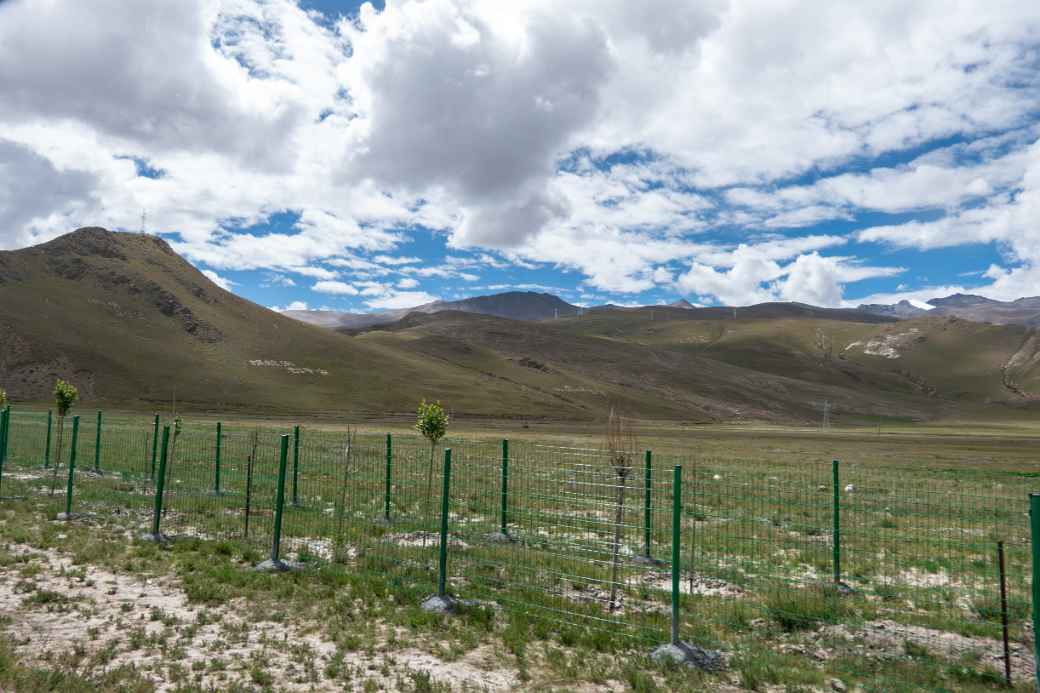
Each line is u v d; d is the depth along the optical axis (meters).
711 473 33.69
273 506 21.25
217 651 9.35
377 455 37.25
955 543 17.31
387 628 10.60
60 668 8.37
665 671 9.28
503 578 13.45
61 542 15.05
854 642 10.68
